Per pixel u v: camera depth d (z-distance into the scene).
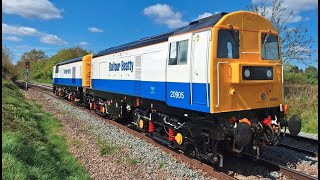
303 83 21.36
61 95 30.33
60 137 11.89
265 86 8.53
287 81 21.50
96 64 18.09
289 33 20.09
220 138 7.78
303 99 17.38
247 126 7.43
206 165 8.36
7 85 29.00
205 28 8.02
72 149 10.45
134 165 8.78
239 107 8.08
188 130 8.88
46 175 6.75
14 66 62.69
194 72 8.35
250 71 7.99
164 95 9.91
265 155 9.58
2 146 7.03
